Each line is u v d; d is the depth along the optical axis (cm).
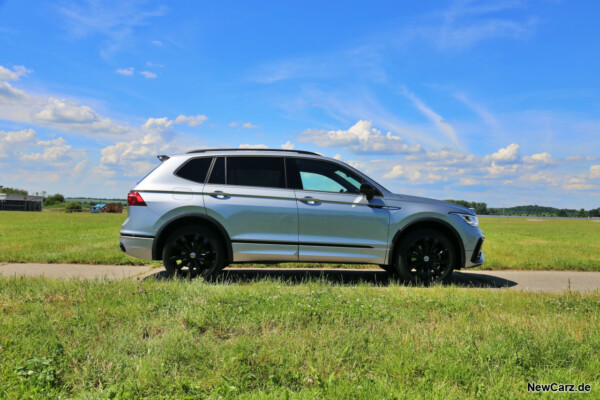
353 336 341
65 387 264
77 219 4094
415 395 252
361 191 659
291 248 652
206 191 649
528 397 254
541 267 914
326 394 252
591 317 416
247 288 511
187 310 397
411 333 354
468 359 304
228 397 250
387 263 670
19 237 1463
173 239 637
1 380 262
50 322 363
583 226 4431
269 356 300
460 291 546
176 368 288
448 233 693
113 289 484
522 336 340
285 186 662
